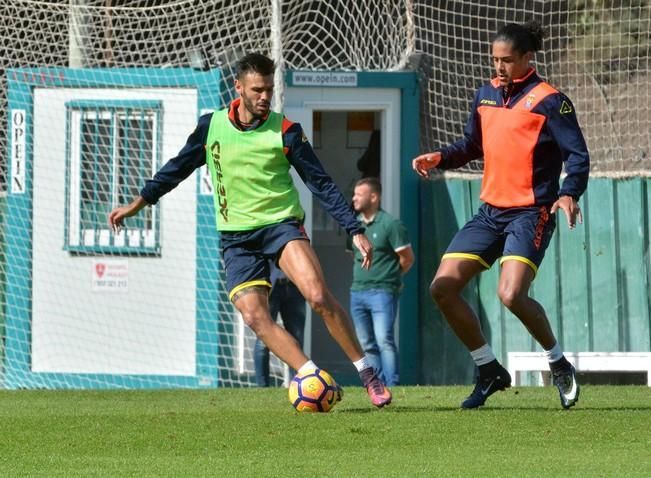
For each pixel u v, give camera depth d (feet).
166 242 156.66
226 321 155.74
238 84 90.94
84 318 158.40
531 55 92.38
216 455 73.82
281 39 152.66
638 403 102.22
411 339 160.04
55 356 158.92
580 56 169.58
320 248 178.70
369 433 81.35
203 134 93.97
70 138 158.30
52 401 115.44
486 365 94.63
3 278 159.74
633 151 165.99
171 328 156.76
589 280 153.17
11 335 159.43
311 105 159.02
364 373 94.38
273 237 92.58
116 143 157.58
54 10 170.09
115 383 157.48
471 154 95.76
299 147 91.76
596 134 168.04
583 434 80.43
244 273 93.56
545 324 91.91
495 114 92.27
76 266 158.71
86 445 78.43
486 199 93.20
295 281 92.17
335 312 92.22
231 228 93.45
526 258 90.12
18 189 159.12
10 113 159.02
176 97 156.15
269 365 148.97
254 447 76.64
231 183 92.89
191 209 156.04
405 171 161.07
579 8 170.40
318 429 83.30
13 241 159.33
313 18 177.06
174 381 156.46
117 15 169.37
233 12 172.24
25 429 85.87
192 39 169.17
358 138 175.52
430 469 67.46
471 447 75.77
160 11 173.88
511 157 91.35
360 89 159.84
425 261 160.35
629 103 167.12
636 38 168.14
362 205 147.13
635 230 151.74
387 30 169.48
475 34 165.89
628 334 151.94
